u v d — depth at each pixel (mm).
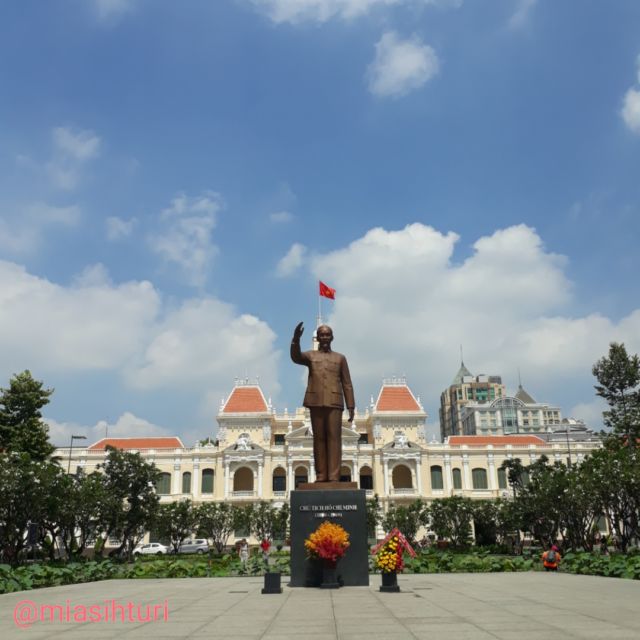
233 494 92750
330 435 24250
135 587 26203
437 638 11688
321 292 51031
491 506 67250
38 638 12523
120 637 12469
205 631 13047
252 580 29984
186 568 34594
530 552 51344
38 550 47562
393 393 101250
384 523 74250
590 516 52375
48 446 59281
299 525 22734
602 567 29250
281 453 96188
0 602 20141
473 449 97812
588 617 14375
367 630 12766
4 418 58781
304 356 24906
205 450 96062
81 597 21562
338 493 22906
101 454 95062
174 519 66000
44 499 40656
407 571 33688
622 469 41219
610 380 61406
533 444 99125
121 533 57531
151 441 99438
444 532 67375
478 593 20266
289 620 14398
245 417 97125
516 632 12281
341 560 22438
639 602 17469
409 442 95625
